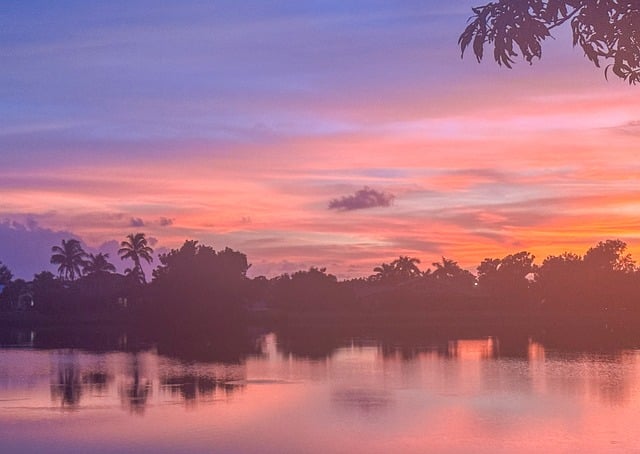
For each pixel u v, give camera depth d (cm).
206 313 11575
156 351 7638
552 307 13400
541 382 4775
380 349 7488
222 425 3397
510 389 4450
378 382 4856
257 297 14050
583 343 8088
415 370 5550
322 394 4331
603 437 3048
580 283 13138
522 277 13825
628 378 4962
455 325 11881
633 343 8019
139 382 5066
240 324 11825
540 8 912
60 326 12775
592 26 909
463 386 4606
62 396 4428
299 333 10350
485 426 3288
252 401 4109
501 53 920
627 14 898
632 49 905
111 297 13188
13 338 10062
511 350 7244
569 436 3067
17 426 3434
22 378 5359
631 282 13025
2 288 17825
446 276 15400
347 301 13612
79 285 14475
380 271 19138
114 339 9681
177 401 4172
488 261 15000
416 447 2906
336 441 3033
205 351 7581
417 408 3769
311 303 13488
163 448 2961
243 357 6844
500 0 926
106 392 4588
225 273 11712
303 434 3178
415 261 19412
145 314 11975
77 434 3241
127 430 3312
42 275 15562
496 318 12988
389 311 13462
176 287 11538
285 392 4453
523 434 3116
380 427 3291
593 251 14312
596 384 4656
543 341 8388
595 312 13238
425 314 13288
